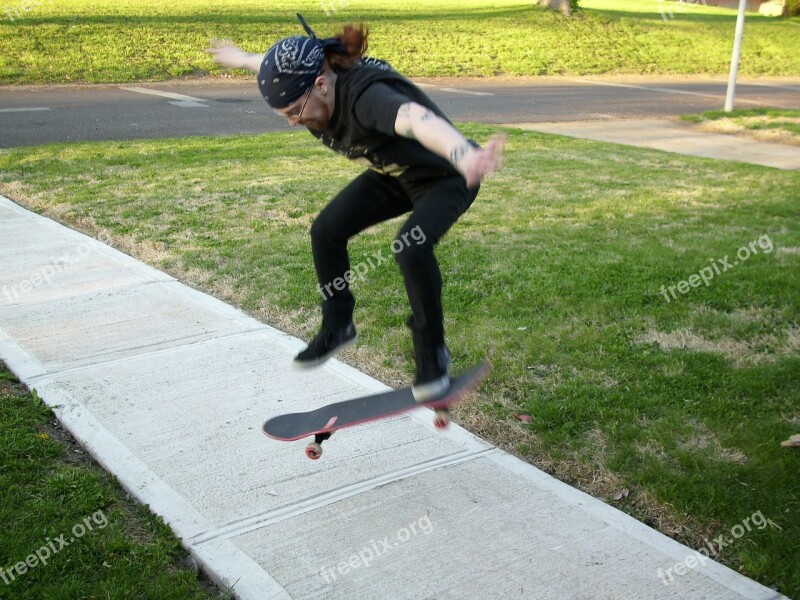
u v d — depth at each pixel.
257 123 12.99
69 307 5.36
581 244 6.78
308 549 3.04
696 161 10.99
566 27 27.70
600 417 4.00
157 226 7.14
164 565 2.91
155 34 19.81
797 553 3.02
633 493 3.44
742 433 3.82
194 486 3.41
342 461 3.66
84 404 4.05
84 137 11.17
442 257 6.38
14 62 16.67
